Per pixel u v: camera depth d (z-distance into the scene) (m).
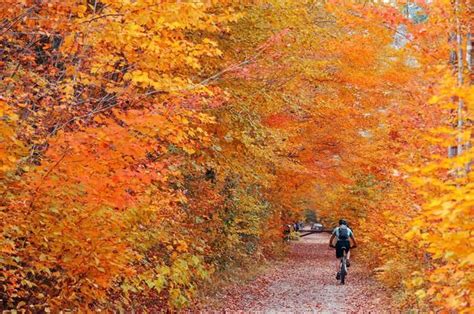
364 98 20.44
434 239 7.30
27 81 9.39
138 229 11.65
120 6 9.36
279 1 15.62
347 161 26.36
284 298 20.81
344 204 35.19
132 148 8.70
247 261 29.05
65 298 9.17
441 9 10.77
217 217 21.02
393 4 12.47
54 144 8.41
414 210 13.02
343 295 22.14
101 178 8.59
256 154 17.56
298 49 17.34
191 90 10.49
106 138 8.46
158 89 10.32
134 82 10.34
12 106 8.44
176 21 9.96
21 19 8.76
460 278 7.77
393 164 15.01
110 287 10.73
